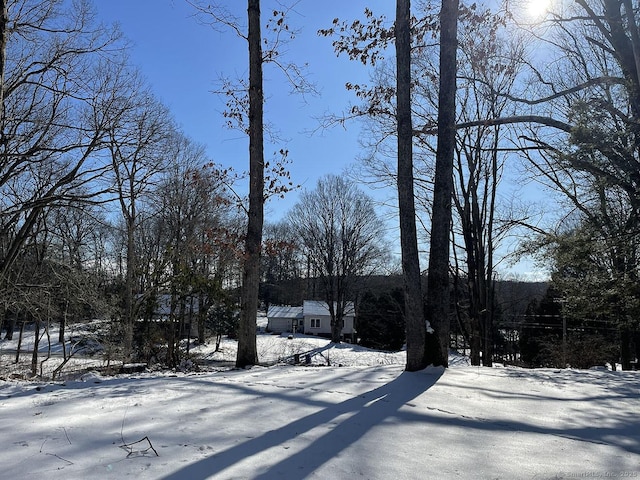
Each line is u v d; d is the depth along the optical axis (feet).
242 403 16.46
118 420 13.79
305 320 186.80
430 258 26.30
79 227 77.20
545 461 11.98
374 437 13.11
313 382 21.06
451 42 27.04
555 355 59.36
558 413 16.98
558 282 38.81
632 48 36.06
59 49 48.49
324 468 10.57
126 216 75.41
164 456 10.93
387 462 11.25
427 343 25.08
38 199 49.88
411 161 25.80
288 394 18.17
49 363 69.87
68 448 11.30
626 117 32.42
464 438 13.56
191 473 9.95
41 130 50.29
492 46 43.24
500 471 11.12
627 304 34.60
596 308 36.29
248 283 32.68
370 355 105.50
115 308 58.34
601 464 11.91
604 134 31.50
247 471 10.19
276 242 40.40
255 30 33.45
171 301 47.73
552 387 21.70
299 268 213.05
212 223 82.48
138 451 11.18
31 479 9.40
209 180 71.87
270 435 12.90
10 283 52.29
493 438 13.71
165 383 20.16
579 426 15.39
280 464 10.71
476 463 11.57
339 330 145.07
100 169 54.29
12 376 33.99
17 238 57.98
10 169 49.47
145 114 59.36
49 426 13.02
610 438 14.23
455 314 68.18
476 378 23.12
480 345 62.23
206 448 11.60
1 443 11.55
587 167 32.89
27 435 12.21
